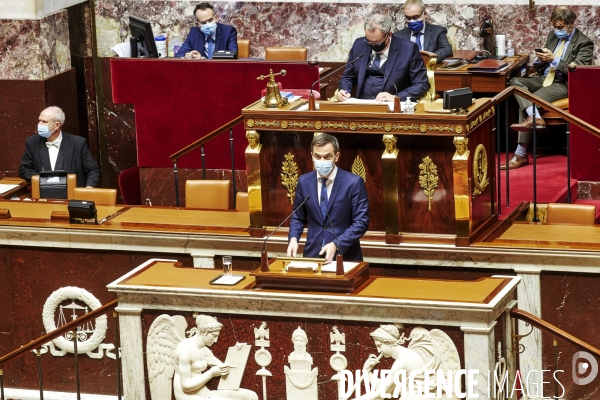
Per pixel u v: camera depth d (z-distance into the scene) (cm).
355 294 949
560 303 1121
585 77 1388
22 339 1273
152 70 1542
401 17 1792
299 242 1181
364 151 1155
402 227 1160
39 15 1755
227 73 1517
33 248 1254
